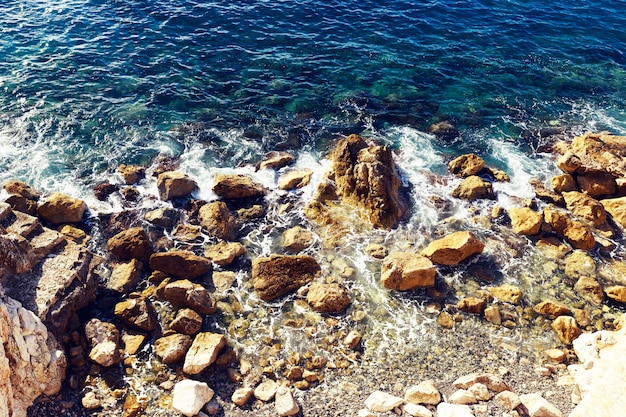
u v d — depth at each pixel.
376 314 17.89
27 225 18.38
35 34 33.38
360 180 22.25
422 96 29.97
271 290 18.42
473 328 17.47
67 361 15.60
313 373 15.80
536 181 24.11
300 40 34.16
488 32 36.06
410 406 14.47
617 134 27.72
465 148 26.48
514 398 14.52
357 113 28.48
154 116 27.50
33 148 24.84
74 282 17.09
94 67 30.67
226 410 14.69
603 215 21.72
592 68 33.00
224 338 16.61
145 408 14.65
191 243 20.47
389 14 37.53
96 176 23.62
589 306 18.27
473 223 21.89
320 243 20.62
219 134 26.64
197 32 34.44
